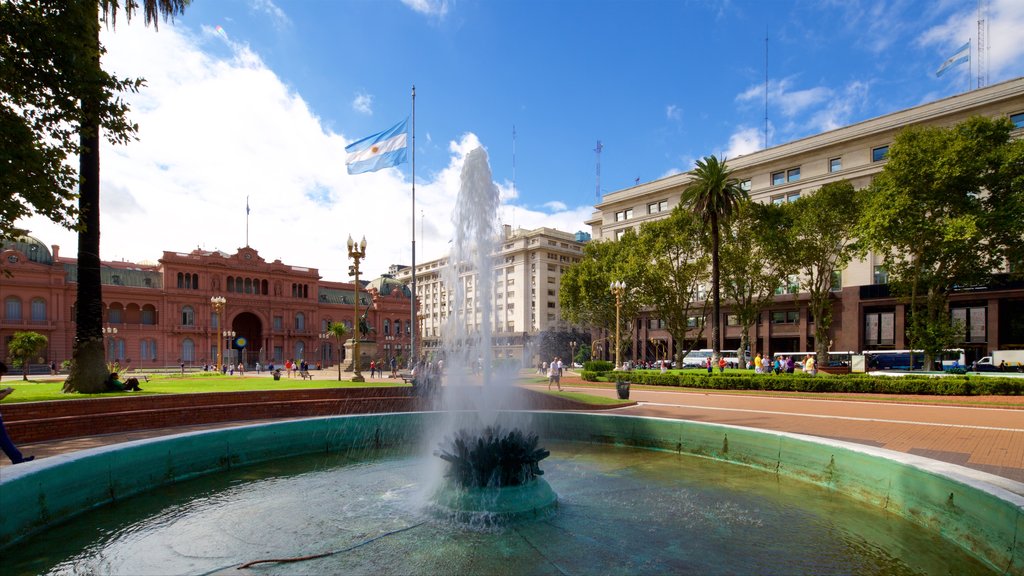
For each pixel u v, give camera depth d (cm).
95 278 1803
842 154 4931
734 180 3522
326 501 691
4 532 506
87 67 1166
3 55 1065
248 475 838
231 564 485
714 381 2709
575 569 473
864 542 533
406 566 480
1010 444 1062
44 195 1129
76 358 1736
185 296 7319
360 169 3747
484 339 1082
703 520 606
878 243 2805
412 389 1830
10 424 1108
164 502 681
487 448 646
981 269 2836
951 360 3803
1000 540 452
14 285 6231
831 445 738
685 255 4359
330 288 9362
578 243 10019
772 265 4147
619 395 2070
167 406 1491
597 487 753
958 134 2669
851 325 4722
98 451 664
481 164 1065
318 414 1659
